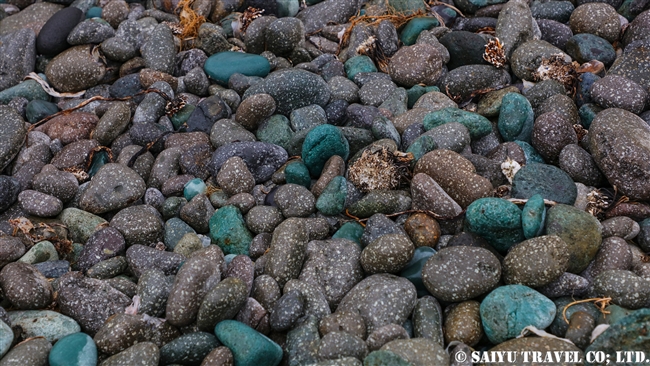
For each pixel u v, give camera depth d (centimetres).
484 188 88
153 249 88
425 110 100
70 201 96
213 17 117
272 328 81
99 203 93
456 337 78
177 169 97
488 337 79
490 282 80
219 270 83
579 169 91
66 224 93
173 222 92
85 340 78
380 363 74
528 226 83
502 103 98
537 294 79
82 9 118
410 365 74
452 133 94
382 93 104
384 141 94
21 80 111
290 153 97
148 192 94
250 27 111
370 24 113
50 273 87
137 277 87
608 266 83
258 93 101
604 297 80
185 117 103
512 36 106
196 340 78
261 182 96
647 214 87
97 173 95
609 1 113
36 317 82
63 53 112
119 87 107
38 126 105
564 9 112
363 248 87
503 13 109
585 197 89
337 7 117
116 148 101
